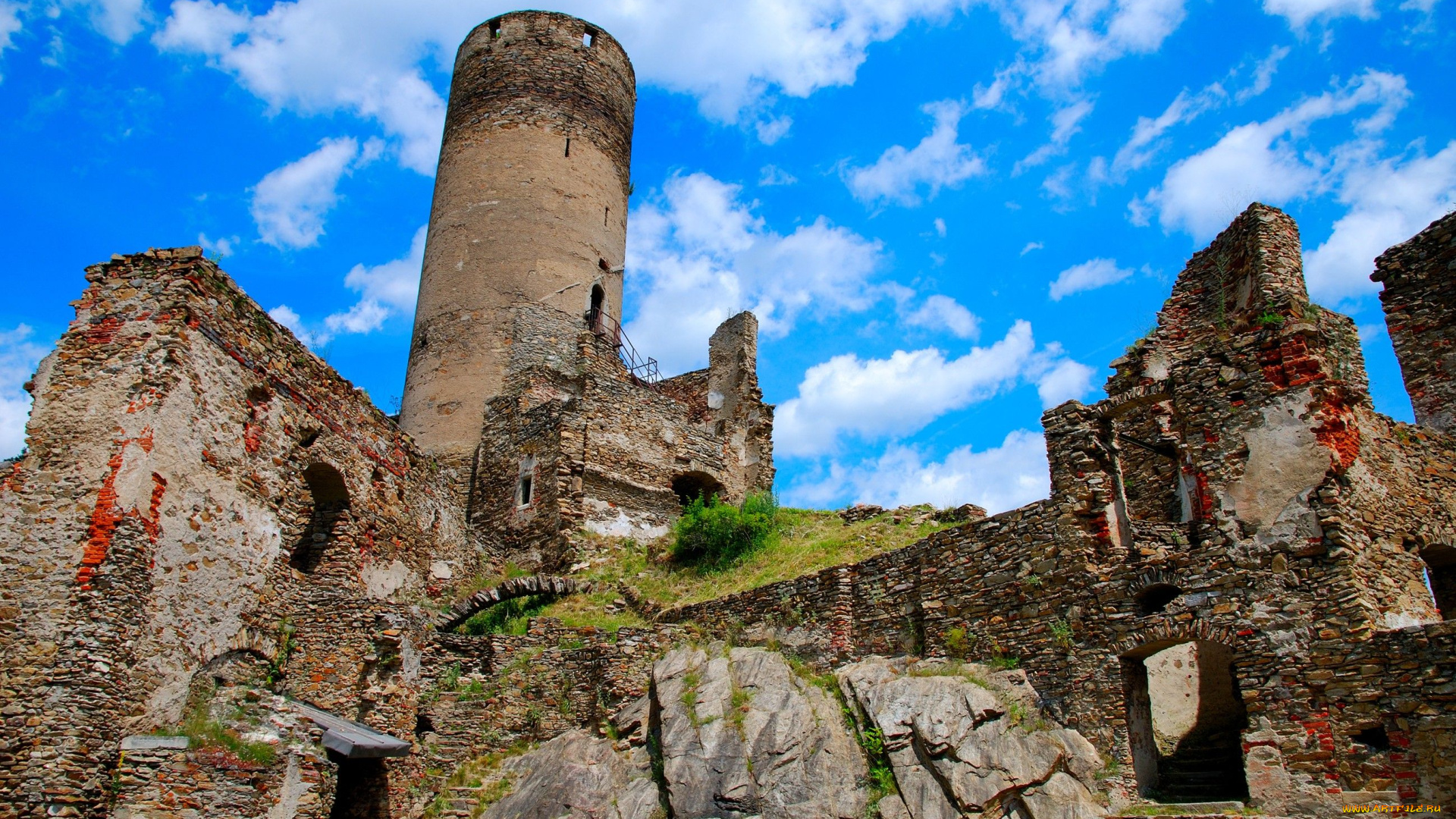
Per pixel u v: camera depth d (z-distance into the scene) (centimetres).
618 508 2516
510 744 1681
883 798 1325
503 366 2973
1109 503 1474
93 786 1162
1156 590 1380
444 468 2269
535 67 3419
